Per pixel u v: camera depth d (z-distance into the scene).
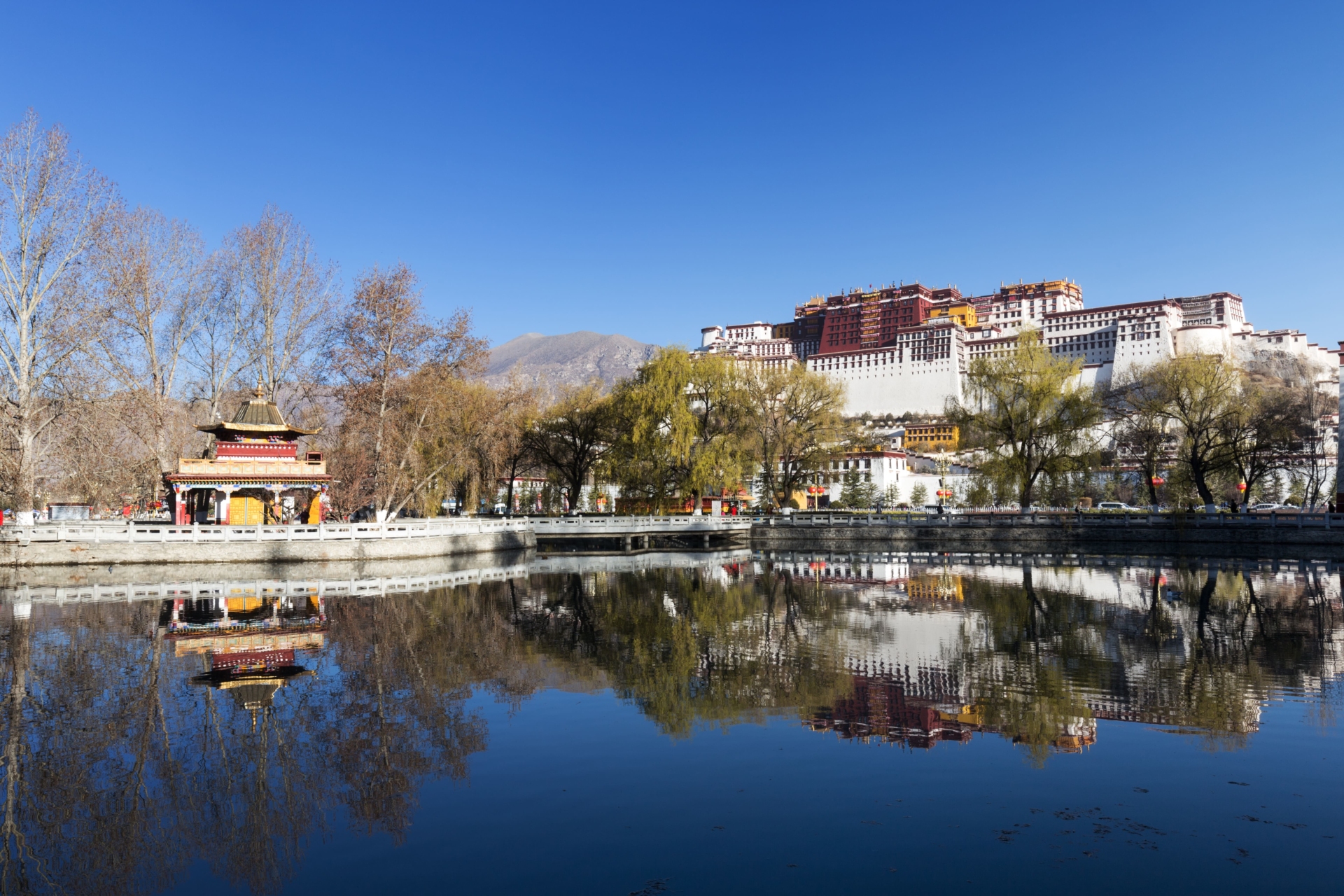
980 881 9.39
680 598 34.94
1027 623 27.12
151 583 39.31
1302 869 9.59
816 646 23.34
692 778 12.76
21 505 44.09
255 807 11.82
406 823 11.20
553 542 69.62
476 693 18.19
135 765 13.62
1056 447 65.44
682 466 69.19
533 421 71.69
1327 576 41.41
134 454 53.47
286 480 49.38
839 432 80.19
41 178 44.44
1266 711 16.27
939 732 15.09
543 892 9.25
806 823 11.05
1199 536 60.38
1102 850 10.12
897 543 69.62
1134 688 18.17
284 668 20.67
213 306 56.91
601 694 17.98
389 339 50.09
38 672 20.22
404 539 51.06
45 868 10.10
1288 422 62.81
